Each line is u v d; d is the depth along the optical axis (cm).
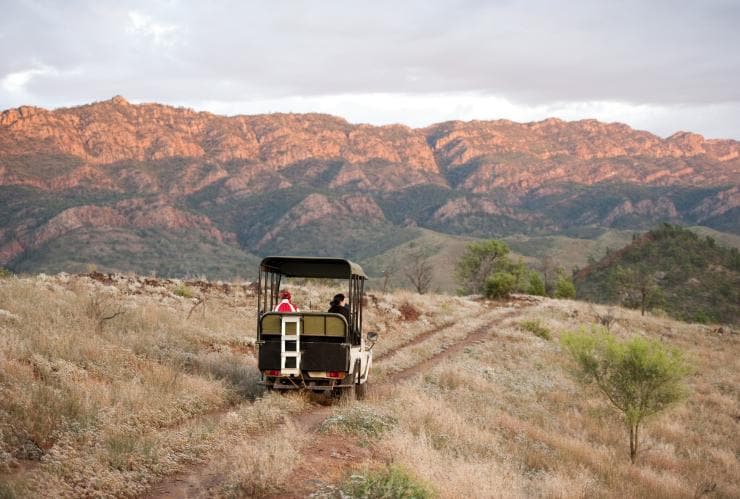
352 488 674
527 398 2156
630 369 1816
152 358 1355
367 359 1452
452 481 836
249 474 696
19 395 859
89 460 712
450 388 1900
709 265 16138
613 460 1557
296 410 1135
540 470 1228
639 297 8294
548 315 4812
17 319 1298
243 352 1762
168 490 689
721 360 4219
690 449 2092
